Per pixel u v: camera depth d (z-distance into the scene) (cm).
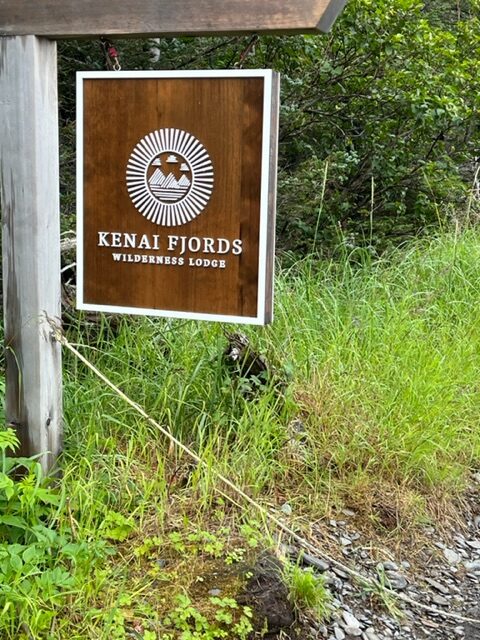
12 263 295
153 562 270
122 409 349
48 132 292
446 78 657
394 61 639
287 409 360
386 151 688
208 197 280
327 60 633
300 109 661
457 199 741
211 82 274
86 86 289
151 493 300
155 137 284
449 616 288
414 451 356
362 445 351
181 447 311
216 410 348
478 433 400
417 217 713
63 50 575
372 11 609
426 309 492
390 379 398
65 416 337
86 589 245
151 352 386
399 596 292
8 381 300
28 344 296
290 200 646
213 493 307
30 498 252
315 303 466
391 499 339
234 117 273
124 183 290
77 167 295
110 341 404
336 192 680
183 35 276
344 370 394
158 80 280
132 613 244
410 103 645
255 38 271
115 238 294
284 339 418
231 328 406
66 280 448
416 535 329
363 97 665
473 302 519
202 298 287
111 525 280
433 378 399
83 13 277
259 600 256
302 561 292
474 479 383
